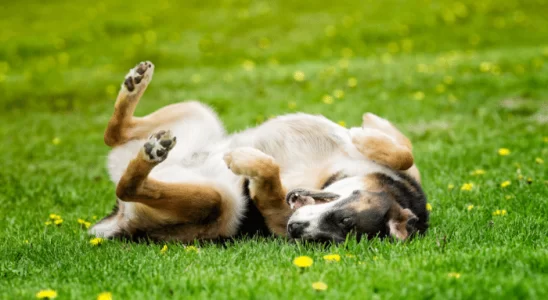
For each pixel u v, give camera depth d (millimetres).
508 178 6969
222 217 5074
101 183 8000
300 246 4480
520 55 16938
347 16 23078
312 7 24500
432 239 4660
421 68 15602
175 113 5801
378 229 4594
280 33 21625
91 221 6137
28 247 4879
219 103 13336
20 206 6844
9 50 20594
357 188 4820
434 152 8664
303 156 5332
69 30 22547
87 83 15977
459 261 3816
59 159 9516
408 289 3320
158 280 3721
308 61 18844
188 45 20594
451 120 11195
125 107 5621
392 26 21609
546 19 22547
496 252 3998
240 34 21734
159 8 25109
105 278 3889
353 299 3223
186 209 4965
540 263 3758
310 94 13836
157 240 5207
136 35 21875
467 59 16750
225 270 3973
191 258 4320
